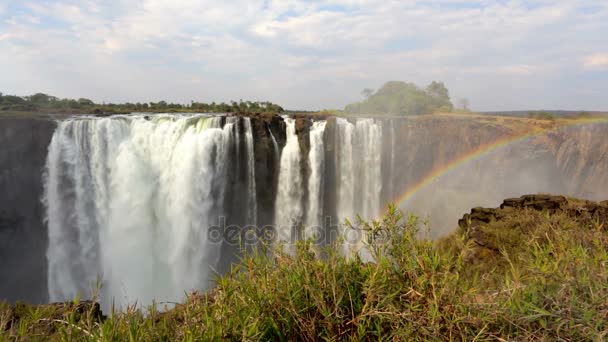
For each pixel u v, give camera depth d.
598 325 2.07
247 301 2.47
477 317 2.24
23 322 2.65
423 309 2.35
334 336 2.29
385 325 2.44
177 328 2.48
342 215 32.16
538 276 2.61
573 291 2.26
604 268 2.56
